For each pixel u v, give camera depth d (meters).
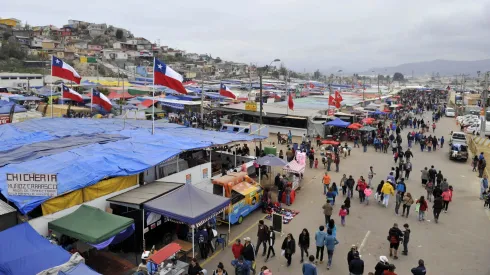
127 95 58.75
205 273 11.87
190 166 20.64
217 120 42.78
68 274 9.76
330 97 41.09
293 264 14.17
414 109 73.75
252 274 12.98
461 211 20.08
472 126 48.75
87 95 56.56
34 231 11.53
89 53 130.38
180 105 49.31
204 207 14.02
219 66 199.25
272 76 163.12
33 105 51.19
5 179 13.79
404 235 14.86
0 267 9.89
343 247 15.70
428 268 13.97
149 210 14.12
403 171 27.83
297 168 23.36
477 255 15.05
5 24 155.00
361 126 39.66
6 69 92.38
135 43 169.25
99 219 12.73
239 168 21.80
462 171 28.70
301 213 19.39
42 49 125.06
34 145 18.77
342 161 31.52
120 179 15.58
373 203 21.20
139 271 11.77
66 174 14.34
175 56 186.12
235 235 16.59
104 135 21.92
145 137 21.59
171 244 12.45
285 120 43.16
